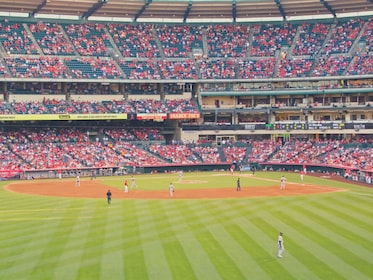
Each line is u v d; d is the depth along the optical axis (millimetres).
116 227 44094
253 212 50938
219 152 108375
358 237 39906
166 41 119500
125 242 38719
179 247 37219
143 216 49344
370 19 116812
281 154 105562
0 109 98250
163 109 109812
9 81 99125
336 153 99125
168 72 111500
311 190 68688
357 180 83562
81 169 96312
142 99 112438
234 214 49969
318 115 111562
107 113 104188
